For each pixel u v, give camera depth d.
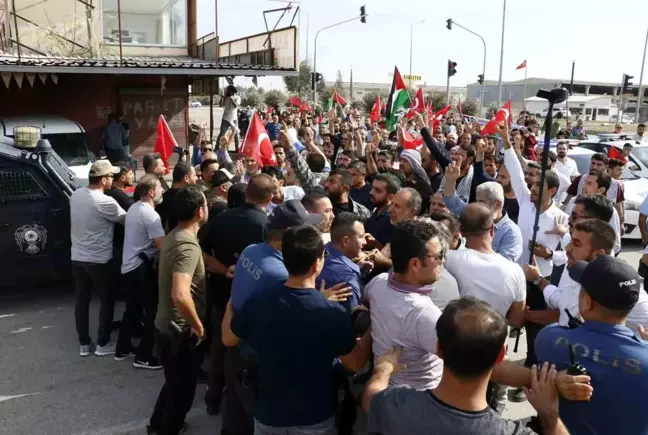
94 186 5.54
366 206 6.32
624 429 2.32
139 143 15.10
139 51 15.39
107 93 14.60
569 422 2.41
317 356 2.78
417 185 6.50
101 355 5.64
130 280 5.24
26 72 11.26
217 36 13.09
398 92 13.21
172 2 15.65
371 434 2.09
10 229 6.34
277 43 13.98
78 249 5.48
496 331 1.87
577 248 3.36
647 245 6.06
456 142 12.95
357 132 10.02
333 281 3.48
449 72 32.72
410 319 2.76
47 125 10.03
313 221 3.47
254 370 2.90
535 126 16.70
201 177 7.05
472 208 3.59
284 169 7.56
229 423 3.64
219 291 4.46
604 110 74.06
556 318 3.61
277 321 2.76
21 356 5.61
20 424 4.44
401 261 2.80
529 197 5.29
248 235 4.34
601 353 2.35
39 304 7.00
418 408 1.94
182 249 3.84
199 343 3.99
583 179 7.62
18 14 13.42
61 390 4.98
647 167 11.85
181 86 15.34
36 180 6.39
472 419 1.86
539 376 2.25
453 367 1.89
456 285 3.24
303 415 2.81
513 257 4.54
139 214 5.18
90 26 14.05
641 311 2.96
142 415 4.61
